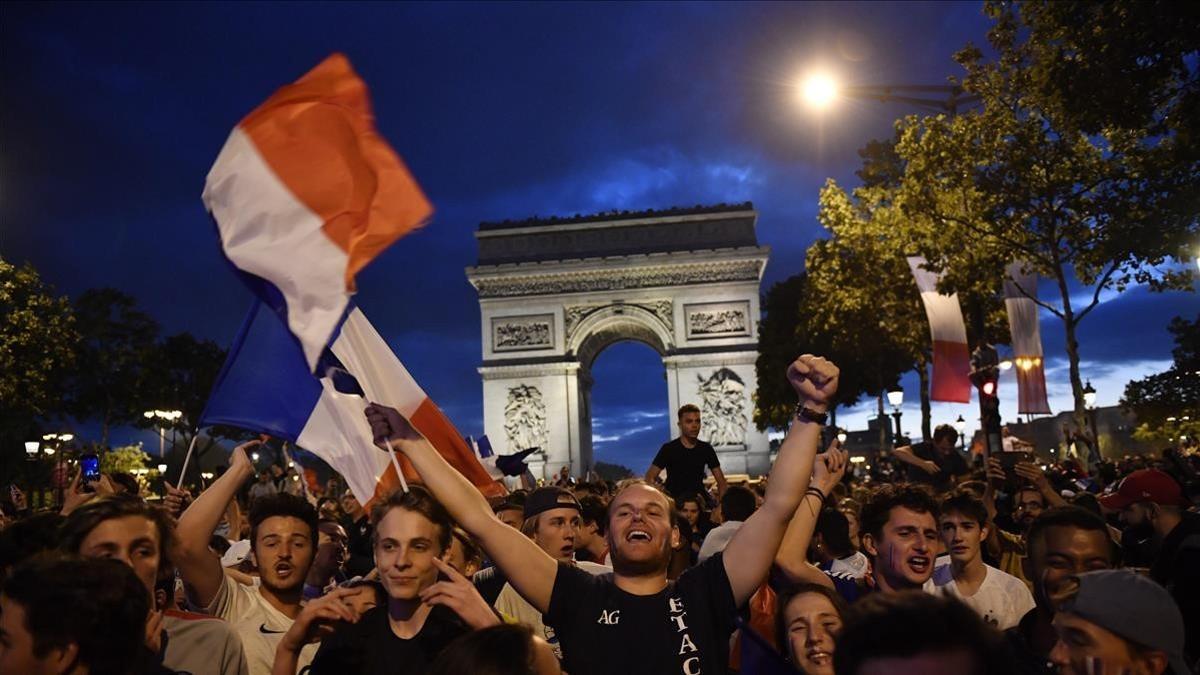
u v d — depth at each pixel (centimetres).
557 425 10900
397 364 970
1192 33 2872
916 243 4741
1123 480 1401
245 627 1049
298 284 849
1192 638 1045
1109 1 3091
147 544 829
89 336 10044
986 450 3706
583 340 11219
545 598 859
